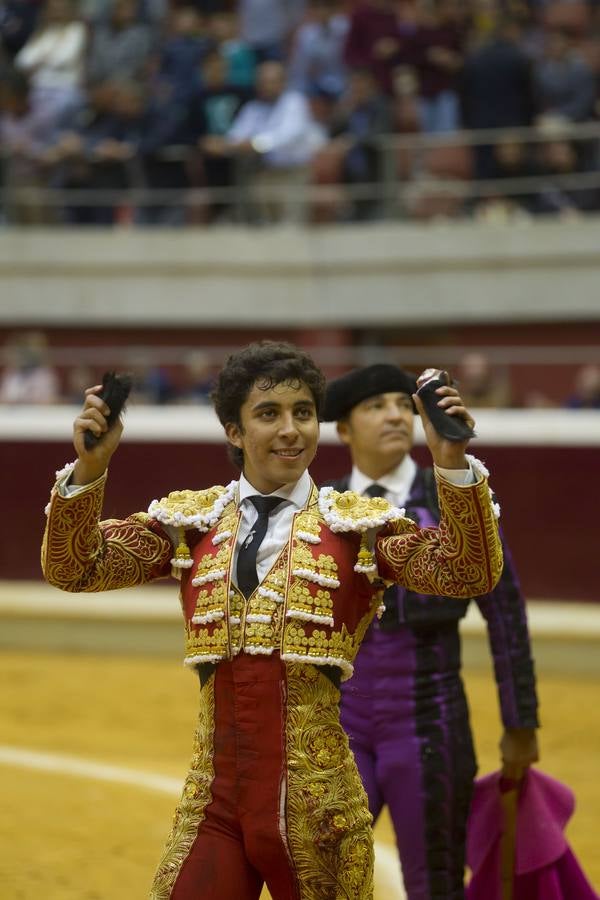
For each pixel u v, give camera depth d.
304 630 6.02
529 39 28.09
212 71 27.55
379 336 28.78
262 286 28.80
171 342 29.73
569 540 20.33
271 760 5.98
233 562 6.15
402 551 6.08
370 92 26.91
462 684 8.24
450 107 26.88
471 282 27.66
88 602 21.52
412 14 27.06
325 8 28.14
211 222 29.11
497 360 25.19
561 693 18.22
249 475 6.38
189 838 6.07
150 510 6.35
